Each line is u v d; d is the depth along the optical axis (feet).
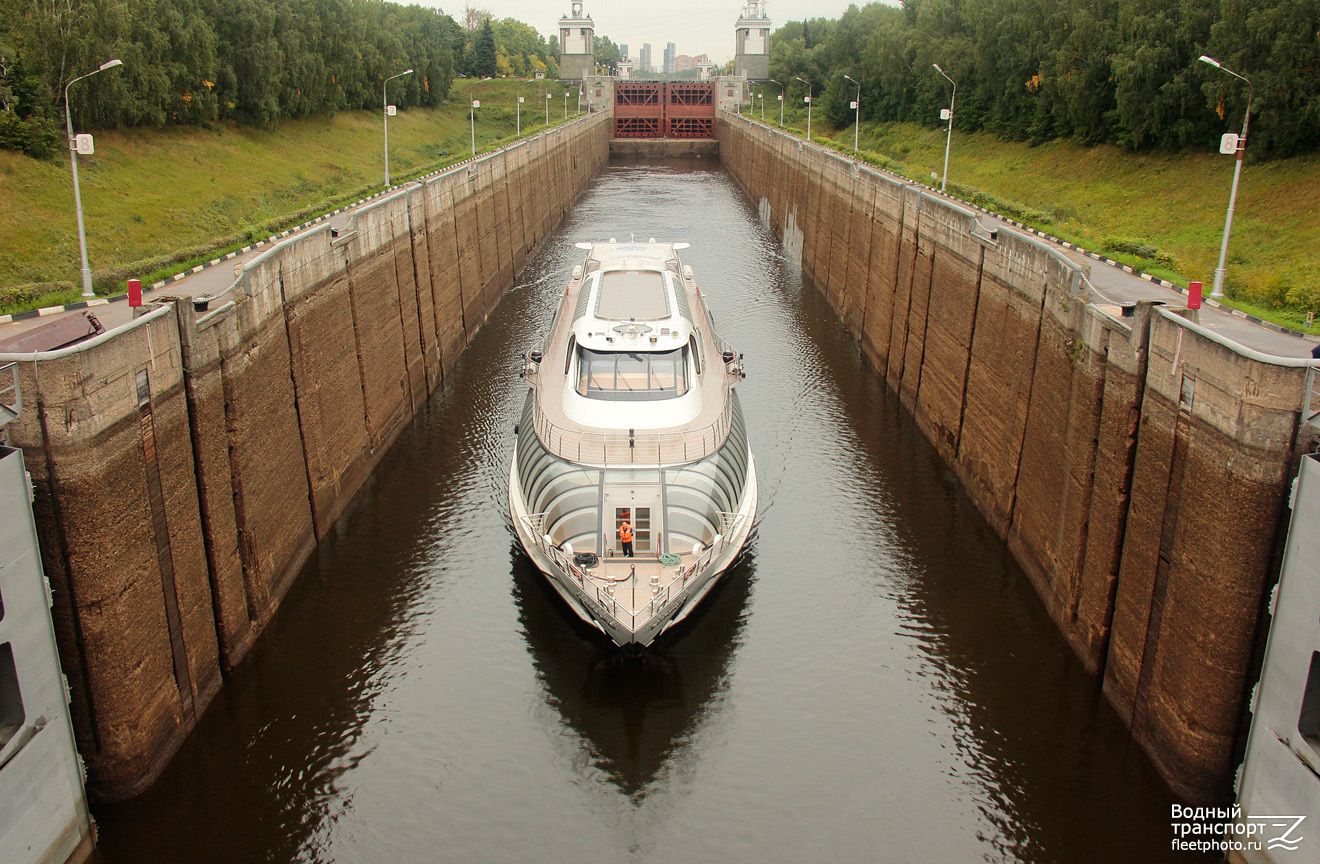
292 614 83.20
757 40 481.05
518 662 77.77
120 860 59.57
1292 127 170.81
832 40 447.42
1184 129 198.59
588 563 77.61
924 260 129.39
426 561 91.45
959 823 62.75
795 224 238.07
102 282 96.94
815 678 76.28
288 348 88.22
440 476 109.81
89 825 58.34
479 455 115.65
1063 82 236.02
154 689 62.64
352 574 89.25
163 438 64.75
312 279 94.89
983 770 67.05
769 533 97.19
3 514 49.83
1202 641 58.65
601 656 78.43
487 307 184.34
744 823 62.95
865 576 89.76
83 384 54.75
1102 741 69.15
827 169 201.57
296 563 88.22
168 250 171.01
